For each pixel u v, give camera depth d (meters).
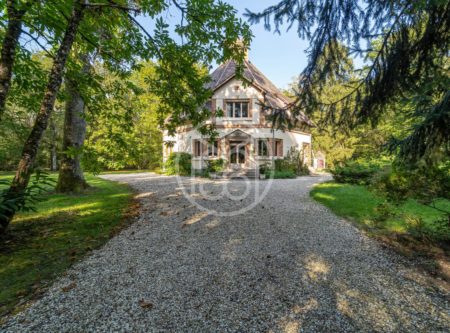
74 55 5.41
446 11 2.88
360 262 3.10
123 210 5.70
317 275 2.78
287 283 2.61
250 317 2.06
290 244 3.73
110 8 4.21
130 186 9.66
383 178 3.41
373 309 2.17
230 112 14.98
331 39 3.75
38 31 4.50
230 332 1.89
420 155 2.55
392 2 2.96
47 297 2.30
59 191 7.80
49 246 3.57
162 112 5.39
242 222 4.86
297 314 2.10
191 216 5.29
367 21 3.48
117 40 4.92
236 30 4.34
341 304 2.24
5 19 3.70
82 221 4.81
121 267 2.94
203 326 1.95
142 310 2.14
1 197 3.55
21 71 4.82
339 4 3.42
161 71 4.95
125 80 5.75
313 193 7.93
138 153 6.26
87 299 2.28
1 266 2.93
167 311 2.13
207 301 2.28
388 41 3.53
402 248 3.48
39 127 3.82
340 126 4.47
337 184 9.95
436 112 2.33
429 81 2.93
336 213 5.47
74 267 2.92
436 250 3.32
